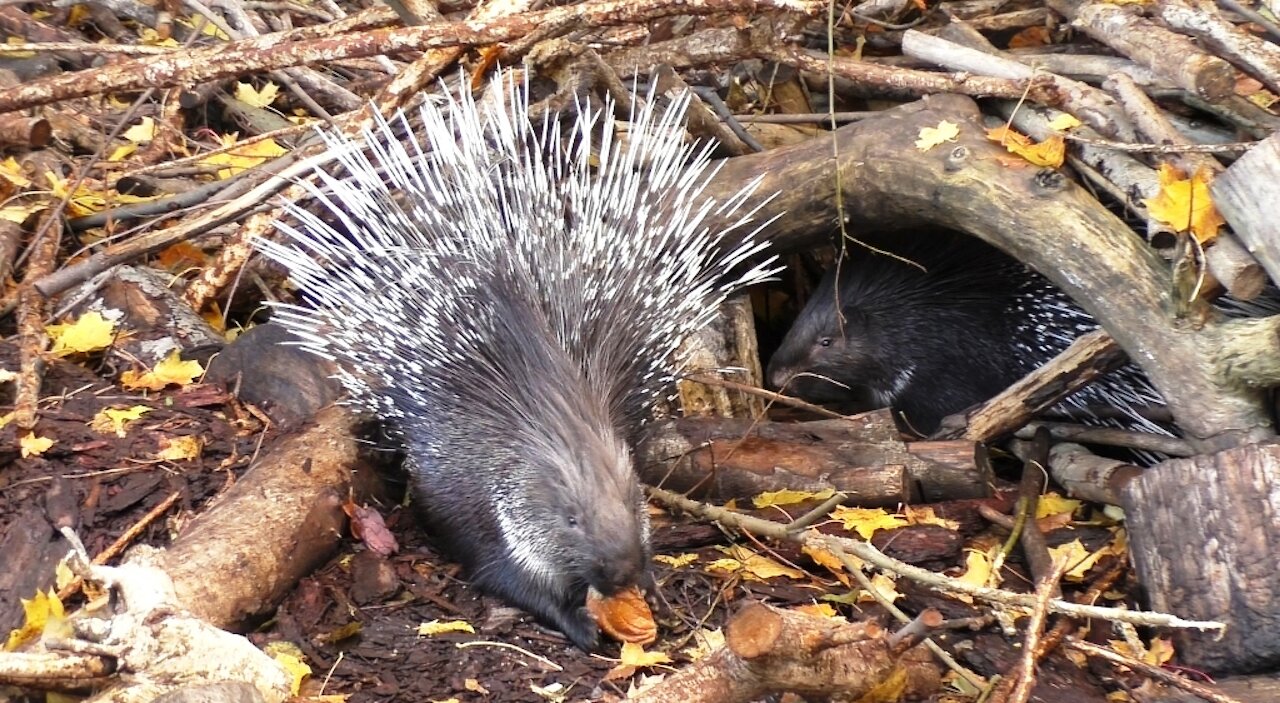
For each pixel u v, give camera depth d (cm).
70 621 212
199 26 332
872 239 301
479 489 241
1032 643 218
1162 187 240
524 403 238
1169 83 258
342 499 246
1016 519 255
